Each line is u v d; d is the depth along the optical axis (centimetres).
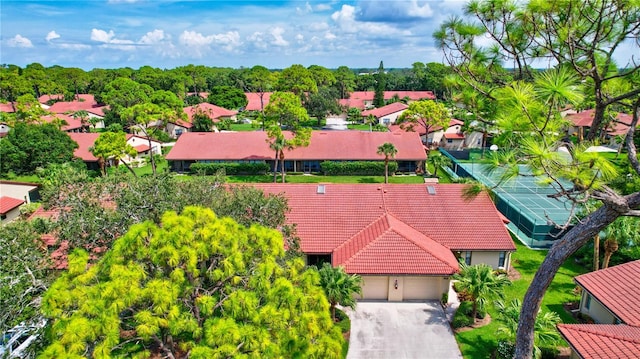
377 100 11550
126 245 1288
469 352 2028
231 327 1110
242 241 1405
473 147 6581
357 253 2455
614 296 2019
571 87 873
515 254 2997
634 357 1536
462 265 2383
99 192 2050
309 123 9525
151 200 1988
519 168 965
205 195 2123
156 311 1159
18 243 1714
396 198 2992
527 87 952
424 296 2469
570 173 907
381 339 2134
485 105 1218
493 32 1155
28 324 1554
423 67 13812
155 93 9025
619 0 912
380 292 2467
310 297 1298
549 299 2447
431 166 5681
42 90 11794
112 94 8969
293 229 2252
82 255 1373
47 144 5044
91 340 1112
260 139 5694
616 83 1058
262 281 1276
